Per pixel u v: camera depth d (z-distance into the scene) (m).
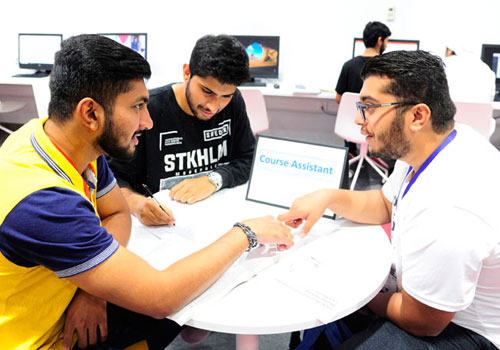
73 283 0.87
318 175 1.39
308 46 4.07
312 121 4.28
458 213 0.92
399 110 0.99
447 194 0.94
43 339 0.93
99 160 1.16
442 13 3.72
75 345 0.99
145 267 0.89
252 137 1.80
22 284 0.86
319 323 0.91
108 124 0.85
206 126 1.63
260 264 1.09
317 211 1.23
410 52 1.01
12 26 4.52
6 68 4.67
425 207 0.96
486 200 0.93
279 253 1.14
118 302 0.86
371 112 1.03
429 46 3.85
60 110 0.85
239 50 1.35
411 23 3.81
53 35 4.26
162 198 1.48
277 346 1.70
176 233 1.24
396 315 1.07
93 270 0.83
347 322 1.28
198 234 1.23
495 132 3.92
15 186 0.79
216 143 1.69
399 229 1.10
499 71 3.66
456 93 3.10
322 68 4.12
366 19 3.87
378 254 1.16
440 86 0.97
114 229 1.16
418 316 1.01
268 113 4.37
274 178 1.44
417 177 1.04
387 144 1.04
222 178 1.54
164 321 1.20
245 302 0.95
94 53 0.81
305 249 1.18
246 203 1.45
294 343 1.57
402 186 1.15
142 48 4.13
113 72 0.81
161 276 0.89
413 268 0.98
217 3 4.09
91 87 0.81
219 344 1.72
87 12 4.34
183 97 1.55
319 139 4.34
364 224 1.34
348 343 1.08
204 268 0.95
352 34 3.95
